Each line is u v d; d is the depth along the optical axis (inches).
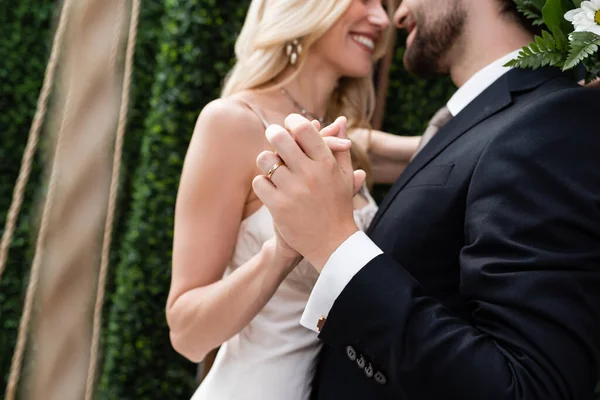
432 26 51.7
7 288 163.0
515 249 35.9
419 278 43.1
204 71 119.6
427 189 43.9
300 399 51.6
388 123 109.4
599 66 44.1
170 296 50.1
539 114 39.5
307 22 56.2
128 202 155.2
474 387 34.1
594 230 35.8
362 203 61.4
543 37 42.1
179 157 122.6
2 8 166.1
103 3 19.2
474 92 49.6
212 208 50.9
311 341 52.6
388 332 35.9
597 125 39.0
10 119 166.6
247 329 53.4
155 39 157.9
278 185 38.1
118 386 126.8
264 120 53.9
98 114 19.2
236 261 53.1
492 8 49.5
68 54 19.5
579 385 34.4
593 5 39.5
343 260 37.5
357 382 43.1
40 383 19.4
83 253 19.3
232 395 51.9
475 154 41.9
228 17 119.3
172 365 127.7
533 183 37.1
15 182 166.6
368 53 60.2
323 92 61.4
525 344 34.2
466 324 36.8
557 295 34.5
